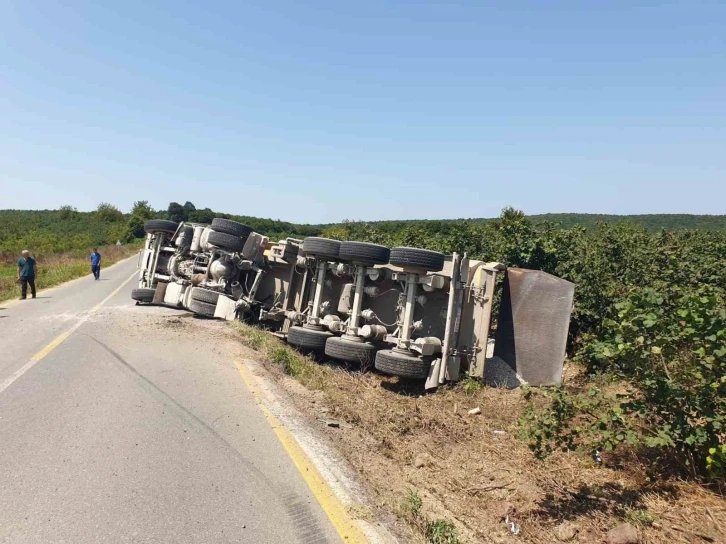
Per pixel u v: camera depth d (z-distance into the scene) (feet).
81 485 14.23
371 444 19.29
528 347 29.07
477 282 28.66
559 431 16.10
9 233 199.21
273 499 14.05
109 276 95.20
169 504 13.47
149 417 19.44
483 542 13.41
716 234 50.47
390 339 28.94
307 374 27.78
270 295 40.78
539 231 41.42
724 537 12.65
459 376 28.07
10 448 16.34
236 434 18.34
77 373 24.95
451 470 17.76
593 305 32.27
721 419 14.39
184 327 37.17
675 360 15.43
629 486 15.69
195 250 46.39
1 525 12.23
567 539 13.50
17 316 43.01
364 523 13.24
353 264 31.68
